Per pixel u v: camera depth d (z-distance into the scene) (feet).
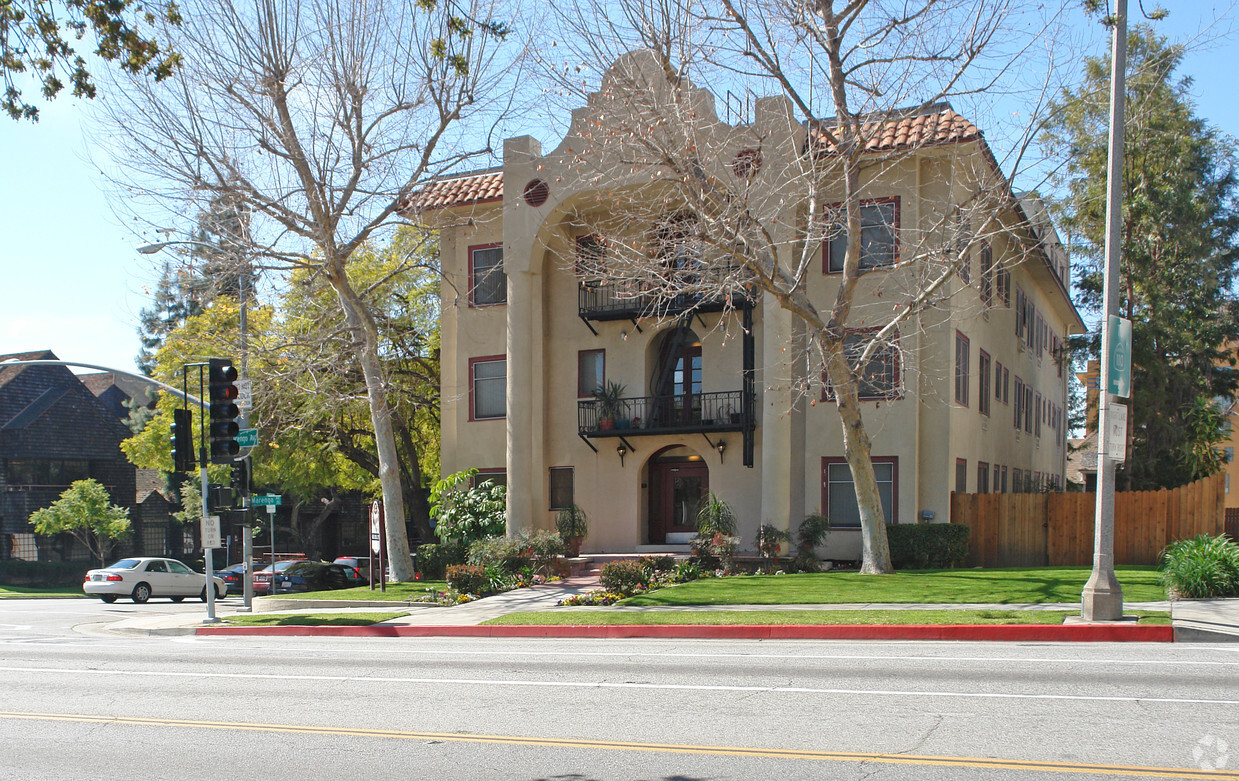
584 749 24.25
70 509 130.31
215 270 80.64
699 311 87.30
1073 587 55.98
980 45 59.11
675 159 63.05
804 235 76.74
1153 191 94.94
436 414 119.03
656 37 61.57
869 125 64.85
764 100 75.46
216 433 64.69
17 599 117.60
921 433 78.07
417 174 77.51
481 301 95.91
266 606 75.56
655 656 39.86
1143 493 75.10
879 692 29.76
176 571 109.40
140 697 33.81
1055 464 137.39
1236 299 107.04
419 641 51.65
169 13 43.47
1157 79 86.07
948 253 64.39
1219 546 52.24
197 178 73.31
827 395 79.61
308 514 167.53
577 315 93.20
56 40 36.14
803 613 50.21
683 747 24.06
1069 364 113.09
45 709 31.94
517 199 90.33
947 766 21.52
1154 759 21.57
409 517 136.98
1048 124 68.95
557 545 81.41
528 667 37.83
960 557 74.49
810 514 78.95
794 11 60.95
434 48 53.67
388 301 109.91
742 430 82.69
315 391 85.15
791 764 22.12
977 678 31.55
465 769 22.81
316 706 30.96
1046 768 21.13
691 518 90.79
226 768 23.56
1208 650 37.01
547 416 93.76
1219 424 102.01
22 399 145.89
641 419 89.15
